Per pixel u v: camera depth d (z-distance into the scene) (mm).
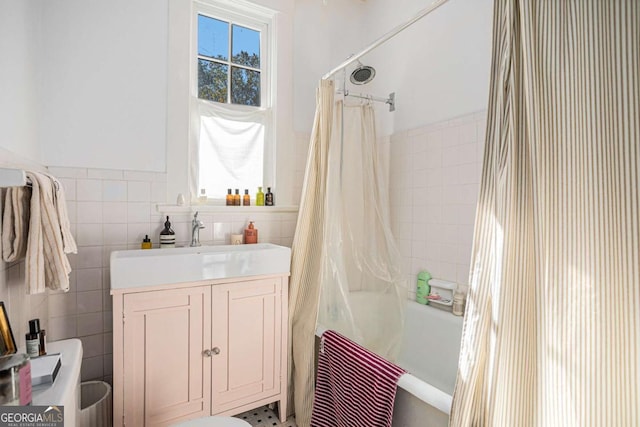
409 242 2213
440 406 1077
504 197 916
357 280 2020
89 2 1696
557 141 815
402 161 2258
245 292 1669
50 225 1079
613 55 744
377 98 2254
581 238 772
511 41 928
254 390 1702
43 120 1596
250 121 2252
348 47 2592
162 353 1464
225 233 2084
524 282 893
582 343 763
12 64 1196
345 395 1417
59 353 982
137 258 1400
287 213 2309
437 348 1891
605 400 736
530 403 876
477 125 1772
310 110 2430
